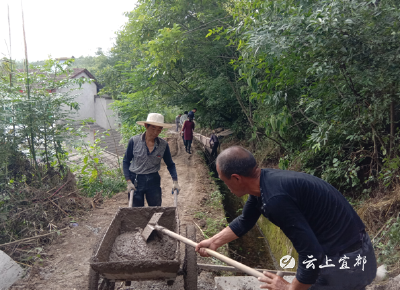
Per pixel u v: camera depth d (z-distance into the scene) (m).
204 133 16.64
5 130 5.03
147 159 3.98
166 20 10.70
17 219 4.57
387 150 4.41
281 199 1.75
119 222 3.20
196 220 5.77
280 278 1.96
